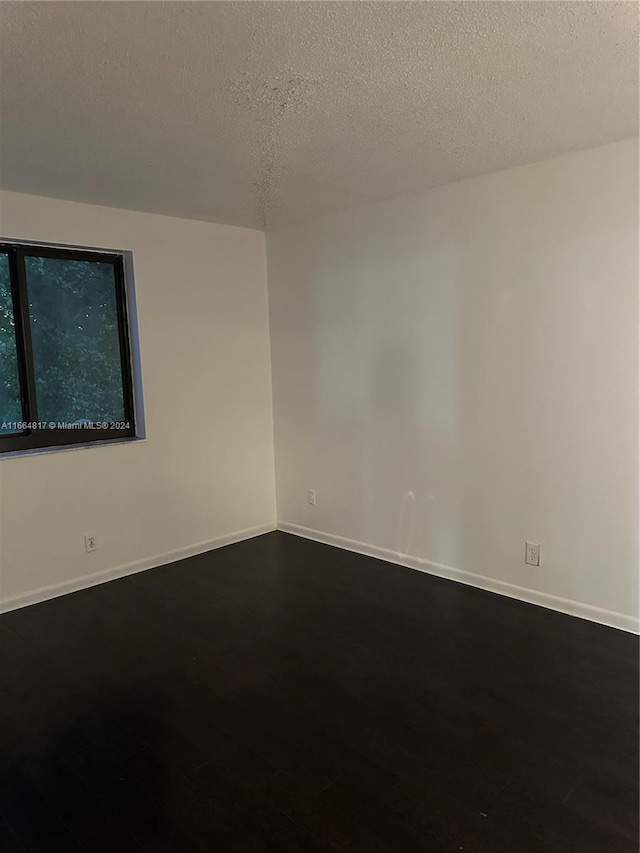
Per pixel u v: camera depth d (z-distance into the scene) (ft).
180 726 7.16
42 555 10.93
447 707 7.41
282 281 13.73
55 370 11.33
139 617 10.15
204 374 13.09
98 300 11.80
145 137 7.73
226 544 13.80
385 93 6.54
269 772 6.34
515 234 9.77
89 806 5.92
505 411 10.30
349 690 7.82
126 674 8.34
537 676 8.05
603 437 9.23
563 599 9.97
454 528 11.33
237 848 5.39
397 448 12.05
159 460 12.49
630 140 8.35
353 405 12.70
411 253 11.20
